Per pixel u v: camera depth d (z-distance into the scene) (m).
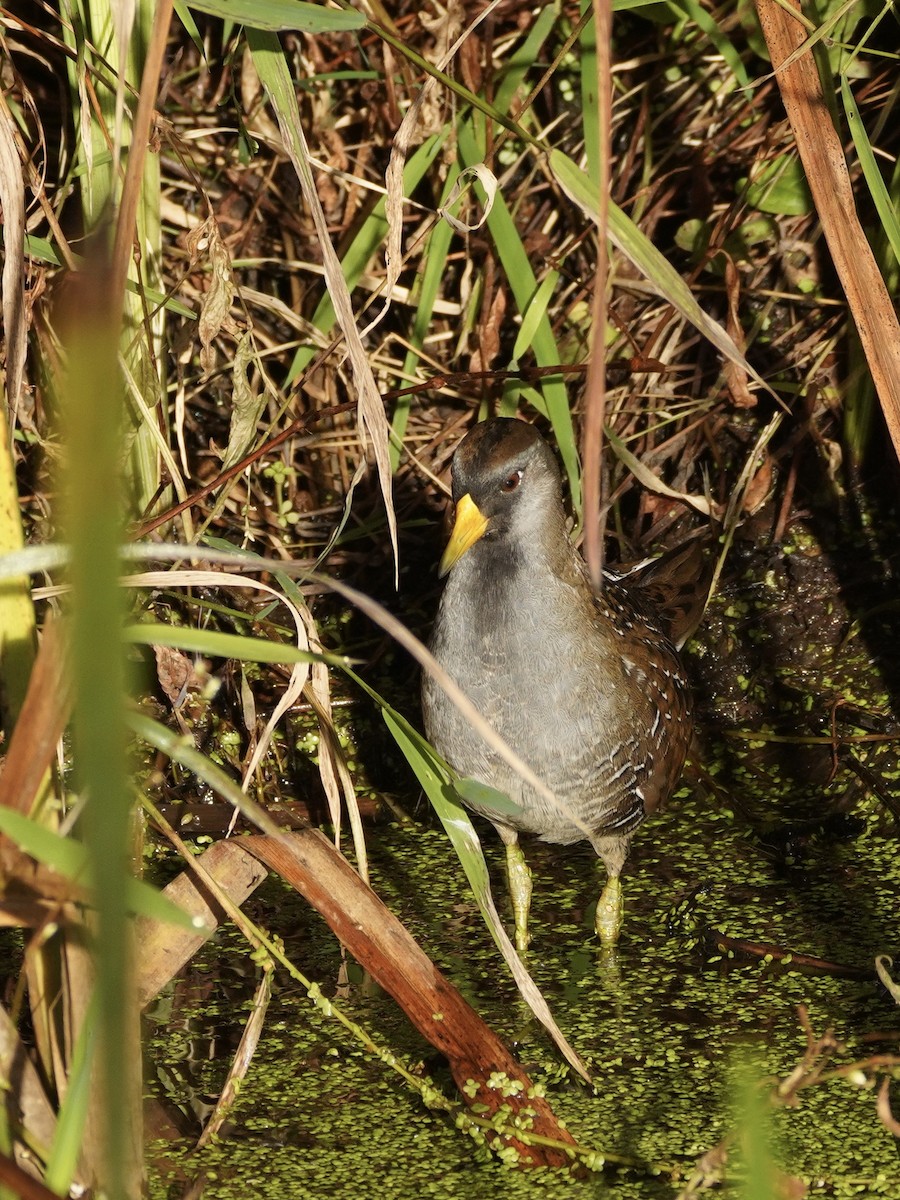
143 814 7.03
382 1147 6.17
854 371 9.91
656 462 10.50
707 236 10.32
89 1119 4.84
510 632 7.20
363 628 10.19
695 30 10.66
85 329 2.12
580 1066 5.85
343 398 10.57
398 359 10.74
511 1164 5.99
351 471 10.50
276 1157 6.11
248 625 9.66
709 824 9.21
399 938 5.95
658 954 7.88
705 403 10.33
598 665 7.37
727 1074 6.67
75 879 4.11
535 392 9.23
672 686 8.10
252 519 10.27
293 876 5.87
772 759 9.59
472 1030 6.02
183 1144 6.21
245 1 5.83
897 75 10.08
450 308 10.58
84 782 2.59
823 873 8.55
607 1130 6.25
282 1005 7.34
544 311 8.83
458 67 10.38
